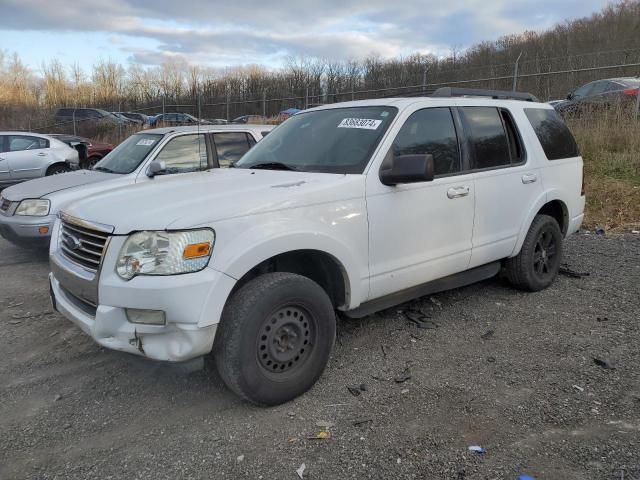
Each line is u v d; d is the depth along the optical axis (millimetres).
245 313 3018
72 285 3248
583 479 2512
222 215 3025
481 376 3545
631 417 3014
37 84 50531
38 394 3438
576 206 5656
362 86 22234
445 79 18656
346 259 3494
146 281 2867
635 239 7379
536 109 5398
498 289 5328
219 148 7469
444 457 2703
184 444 2877
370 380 3531
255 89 26625
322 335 3391
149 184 3736
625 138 11438
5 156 11750
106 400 3354
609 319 4480
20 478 2627
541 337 4156
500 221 4664
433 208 4043
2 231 6727
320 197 3391
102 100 37375
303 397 3334
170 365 3033
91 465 2719
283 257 3543
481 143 4586
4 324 4617
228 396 3365
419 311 4719
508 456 2697
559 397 3250
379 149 3771
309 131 4312
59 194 6469
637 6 28484
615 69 16375
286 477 2592
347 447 2811
